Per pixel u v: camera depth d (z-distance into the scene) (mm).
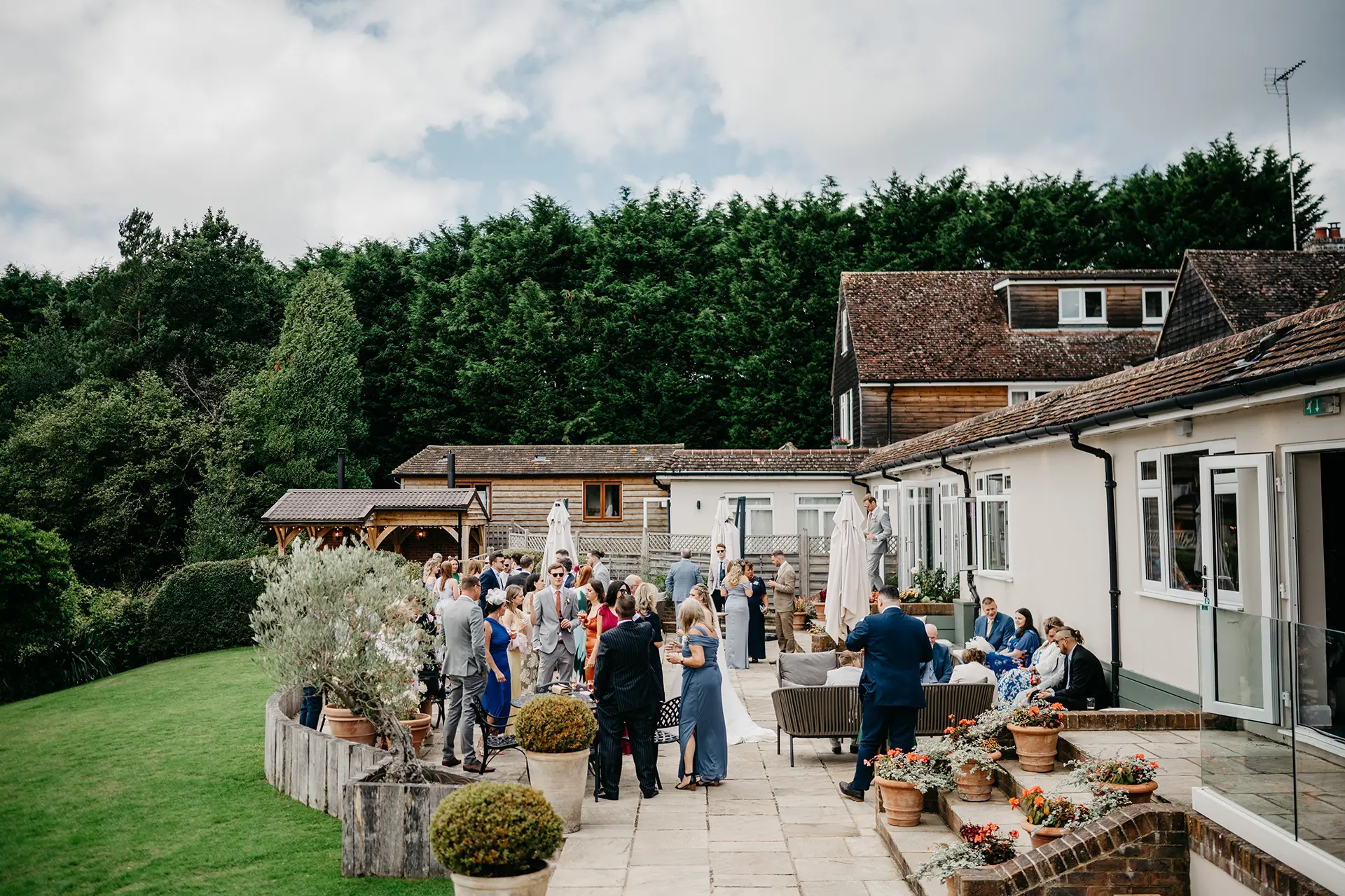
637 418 44312
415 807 6895
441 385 45688
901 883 6832
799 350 41094
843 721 10344
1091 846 6023
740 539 21031
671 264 47000
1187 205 40594
